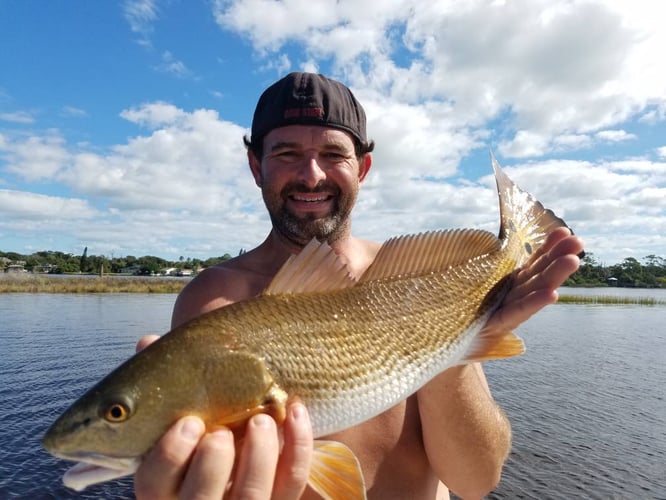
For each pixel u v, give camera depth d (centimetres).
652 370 2195
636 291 13012
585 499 1009
